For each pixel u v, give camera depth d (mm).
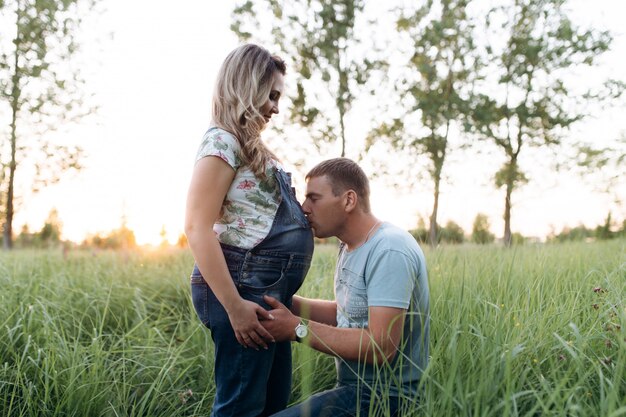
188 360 3121
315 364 2840
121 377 3004
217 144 2094
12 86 14930
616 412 1479
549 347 2188
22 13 14867
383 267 2164
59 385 2709
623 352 1907
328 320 2613
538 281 3012
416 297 2225
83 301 4168
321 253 5992
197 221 2049
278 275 2166
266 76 2232
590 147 14172
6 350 2951
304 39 15039
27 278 4652
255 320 2074
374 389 2059
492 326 2240
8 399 2682
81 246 7352
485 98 15164
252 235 2148
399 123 15102
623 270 3334
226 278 2039
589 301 2713
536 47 14523
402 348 1995
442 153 14906
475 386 1828
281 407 2457
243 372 2168
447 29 15000
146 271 5715
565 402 1828
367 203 2373
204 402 2861
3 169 15055
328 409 2139
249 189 2154
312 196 2346
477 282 3010
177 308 4457
